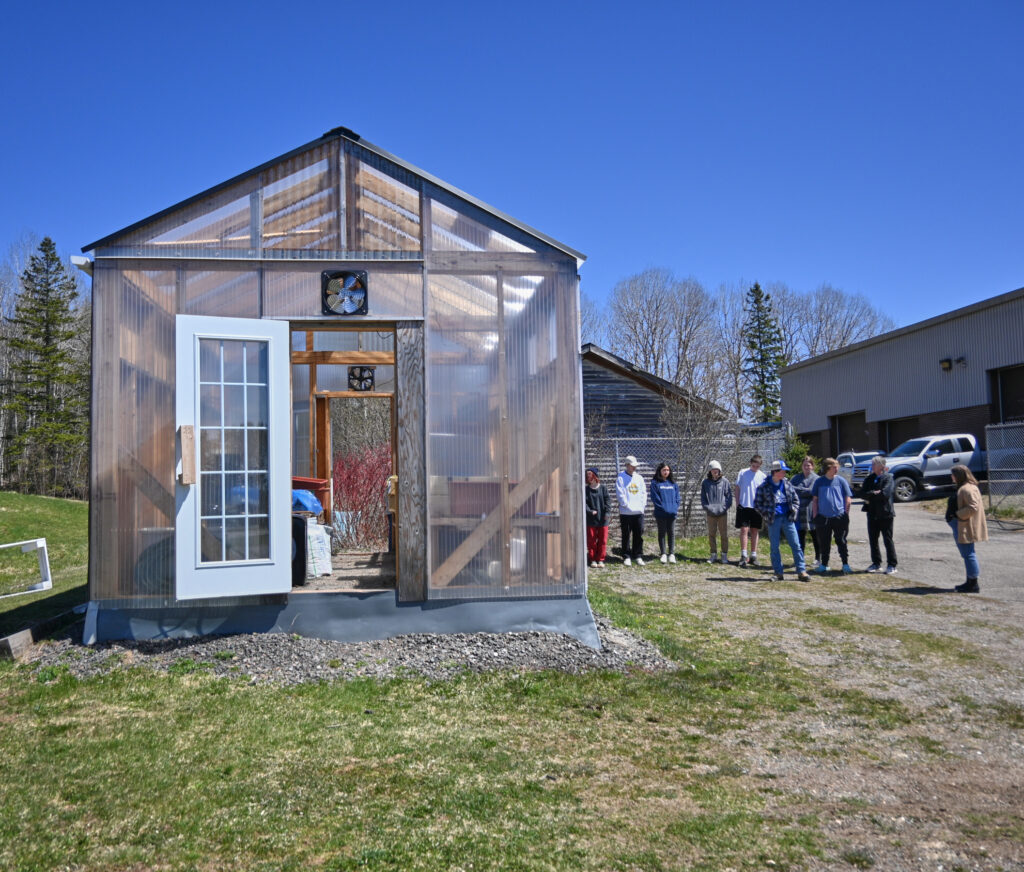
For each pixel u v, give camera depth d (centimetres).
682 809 436
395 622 750
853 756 521
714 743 542
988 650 773
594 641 756
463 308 778
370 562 1048
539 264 788
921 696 643
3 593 1219
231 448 733
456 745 527
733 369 5862
